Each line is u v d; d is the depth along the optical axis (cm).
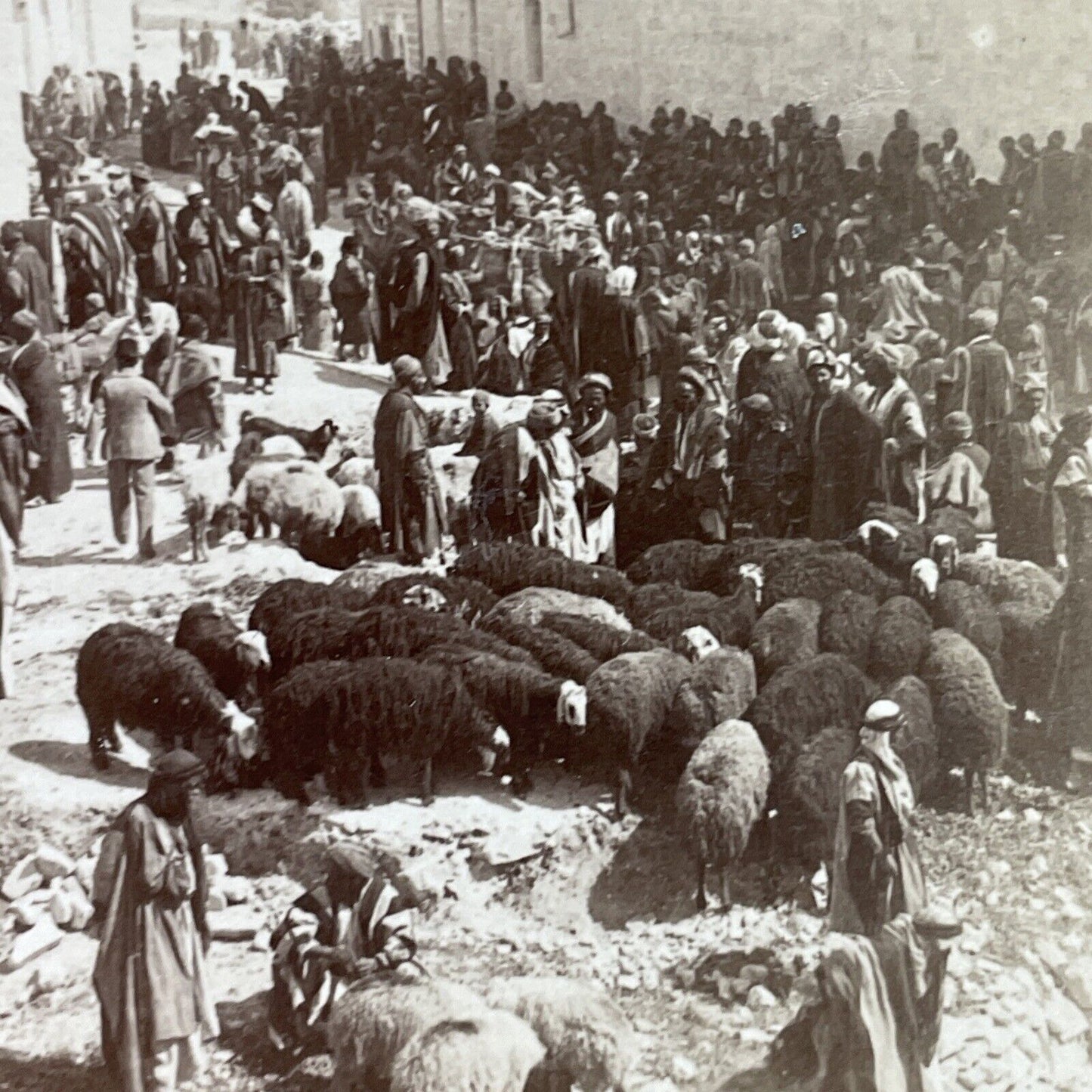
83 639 991
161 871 768
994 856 977
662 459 1180
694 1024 859
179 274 1268
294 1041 808
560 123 1588
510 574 1066
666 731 950
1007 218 1362
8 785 916
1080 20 1339
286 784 918
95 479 1095
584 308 1302
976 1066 864
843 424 1155
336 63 1555
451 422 1220
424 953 874
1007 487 1161
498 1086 771
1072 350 1318
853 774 901
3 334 1099
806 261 1399
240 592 1038
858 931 895
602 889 914
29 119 1328
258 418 1164
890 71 1402
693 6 1498
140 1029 779
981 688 985
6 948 879
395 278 1286
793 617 1026
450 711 921
